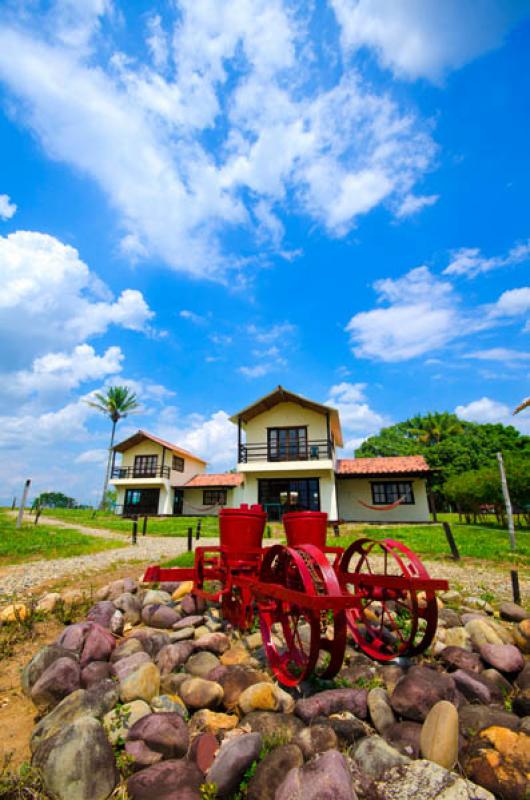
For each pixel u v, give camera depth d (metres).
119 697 3.26
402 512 22.47
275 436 23.64
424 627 5.05
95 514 29.33
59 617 5.43
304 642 4.45
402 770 2.49
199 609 5.77
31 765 2.66
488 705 3.35
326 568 3.32
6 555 10.45
